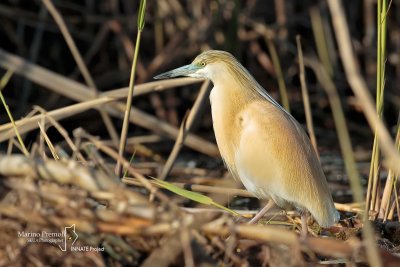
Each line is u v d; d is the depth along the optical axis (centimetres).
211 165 1462
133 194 660
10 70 1407
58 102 1672
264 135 918
